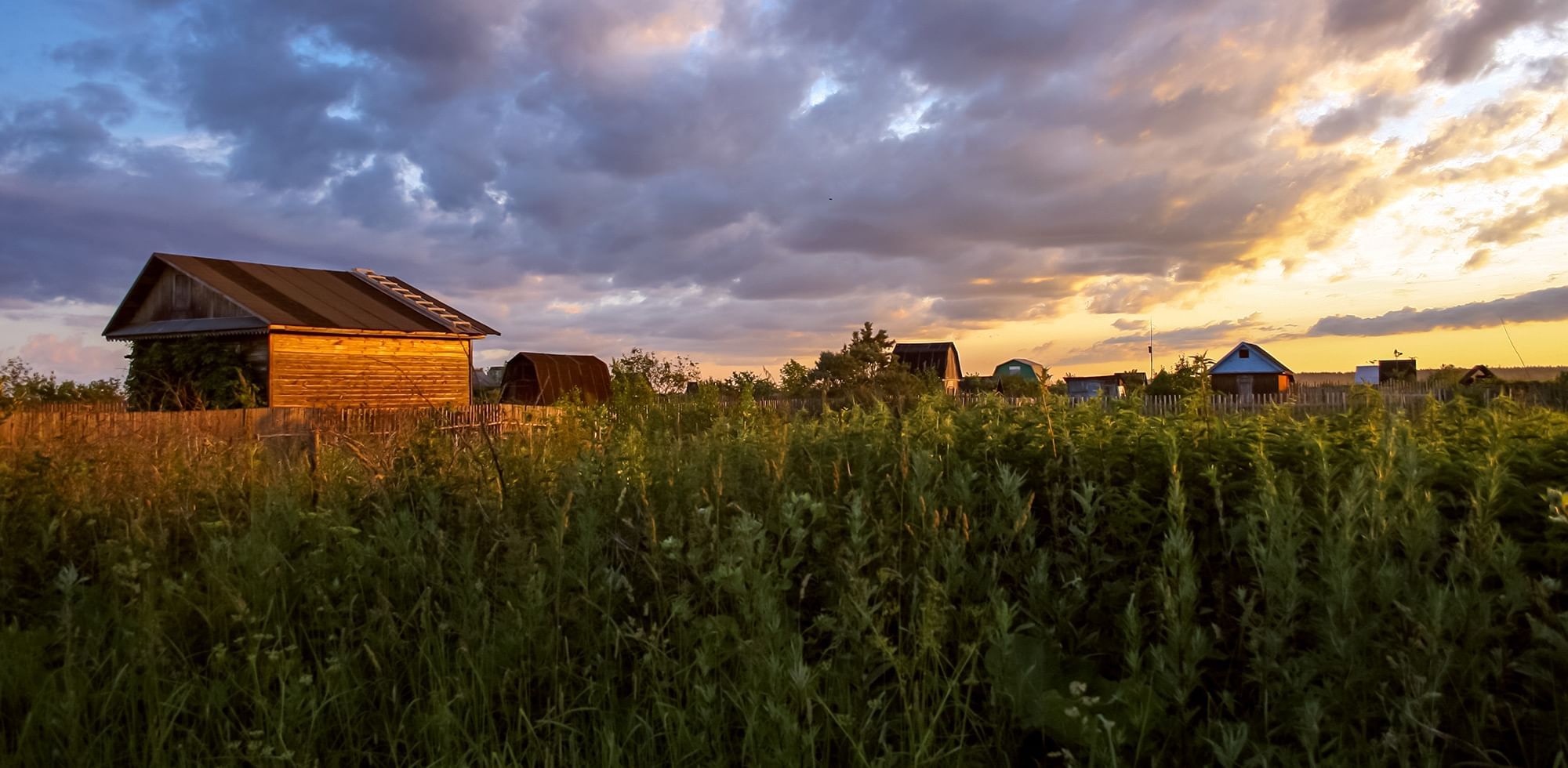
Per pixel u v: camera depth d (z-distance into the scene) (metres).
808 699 2.32
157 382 21.97
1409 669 2.03
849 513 3.24
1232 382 58.97
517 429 5.75
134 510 4.12
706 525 3.15
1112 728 2.23
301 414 12.26
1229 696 2.36
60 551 3.92
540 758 2.57
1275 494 2.74
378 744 2.80
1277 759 2.15
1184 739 2.31
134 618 3.16
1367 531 2.61
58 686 2.85
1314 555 2.78
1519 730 2.07
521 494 4.44
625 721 2.75
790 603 3.29
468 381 28.55
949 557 2.90
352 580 3.50
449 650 3.15
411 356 26.59
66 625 2.90
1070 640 2.79
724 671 2.80
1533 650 2.16
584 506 3.81
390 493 4.47
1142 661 2.59
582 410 7.03
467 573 3.34
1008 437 4.09
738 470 4.14
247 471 4.86
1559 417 3.67
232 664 2.90
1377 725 2.20
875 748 2.46
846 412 5.45
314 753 2.58
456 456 4.72
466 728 2.70
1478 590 2.19
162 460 4.88
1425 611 2.08
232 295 23.45
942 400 5.00
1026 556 3.05
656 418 7.80
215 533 3.77
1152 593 2.87
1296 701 2.20
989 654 2.52
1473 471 2.99
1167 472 3.36
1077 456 3.59
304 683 2.64
